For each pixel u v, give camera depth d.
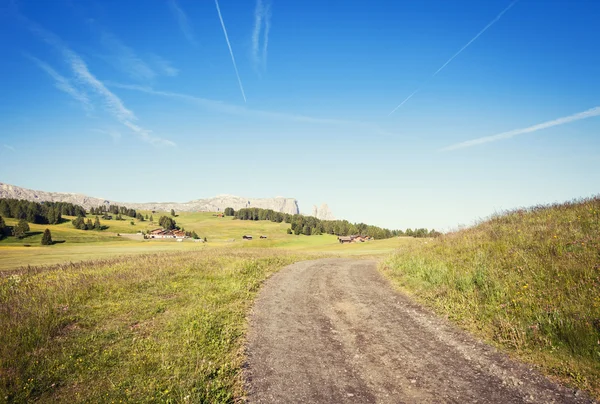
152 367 6.38
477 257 12.45
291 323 9.31
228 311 10.11
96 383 5.88
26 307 9.55
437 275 12.47
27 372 6.10
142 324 8.83
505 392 5.35
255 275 16.50
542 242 11.46
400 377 6.04
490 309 8.71
